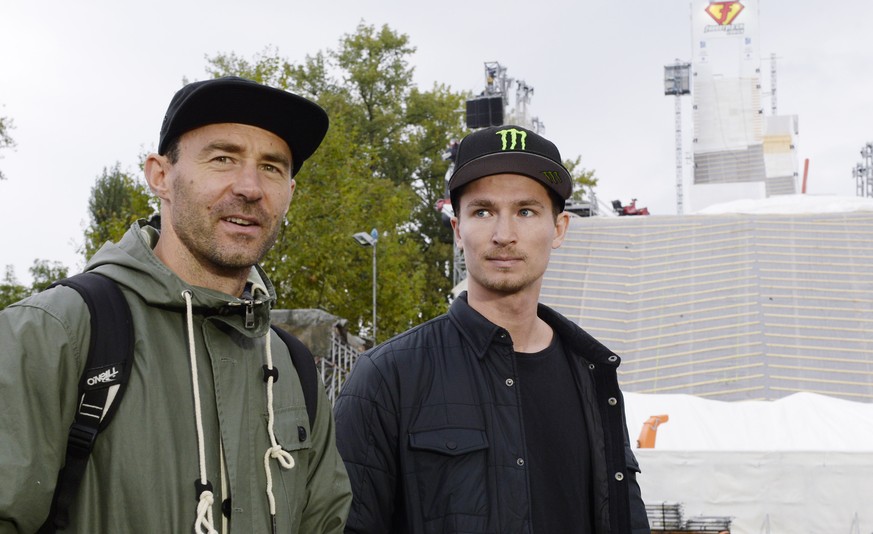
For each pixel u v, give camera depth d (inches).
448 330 119.1
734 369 828.0
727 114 1785.2
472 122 1058.7
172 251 85.4
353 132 1096.2
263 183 85.9
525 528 109.0
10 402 72.1
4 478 70.2
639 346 893.8
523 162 115.4
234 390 83.4
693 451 410.0
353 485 109.9
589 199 1242.6
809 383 796.6
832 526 397.4
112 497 73.9
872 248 985.5
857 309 887.7
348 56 1599.4
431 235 1660.9
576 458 116.0
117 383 75.7
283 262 936.9
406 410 113.0
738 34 1801.2
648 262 1018.7
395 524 114.3
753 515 401.4
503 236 115.0
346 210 986.1
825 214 1063.6
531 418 115.8
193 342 81.7
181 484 77.4
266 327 86.3
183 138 84.9
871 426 458.0
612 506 116.1
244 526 80.4
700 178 1768.0
